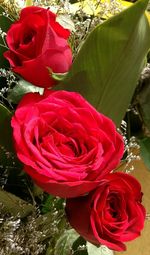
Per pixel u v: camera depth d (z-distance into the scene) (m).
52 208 0.34
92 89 0.31
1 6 0.39
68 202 0.29
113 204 0.30
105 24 0.28
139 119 0.40
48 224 0.33
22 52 0.31
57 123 0.27
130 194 0.29
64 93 0.28
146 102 0.38
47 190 0.26
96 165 0.25
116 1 0.42
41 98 0.29
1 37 0.37
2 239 0.31
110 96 0.32
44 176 0.25
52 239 0.34
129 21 0.27
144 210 0.30
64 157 0.26
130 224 0.29
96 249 0.34
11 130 0.30
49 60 0.30
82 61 0.30
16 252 0.32
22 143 0.25
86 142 0.27
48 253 0.34
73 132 0.27
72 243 0.34
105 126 0.27
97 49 0.29
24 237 0.33
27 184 0.34
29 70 0.30
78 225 0.29
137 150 0.41
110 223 0.28
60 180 0.25
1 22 0.38
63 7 0.39
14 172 0.34
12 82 0.37
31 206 0.32
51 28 0.29
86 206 0.28
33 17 0.31
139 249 0.46
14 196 0.31
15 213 0.32
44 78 0.31
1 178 0.34
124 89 0.32
